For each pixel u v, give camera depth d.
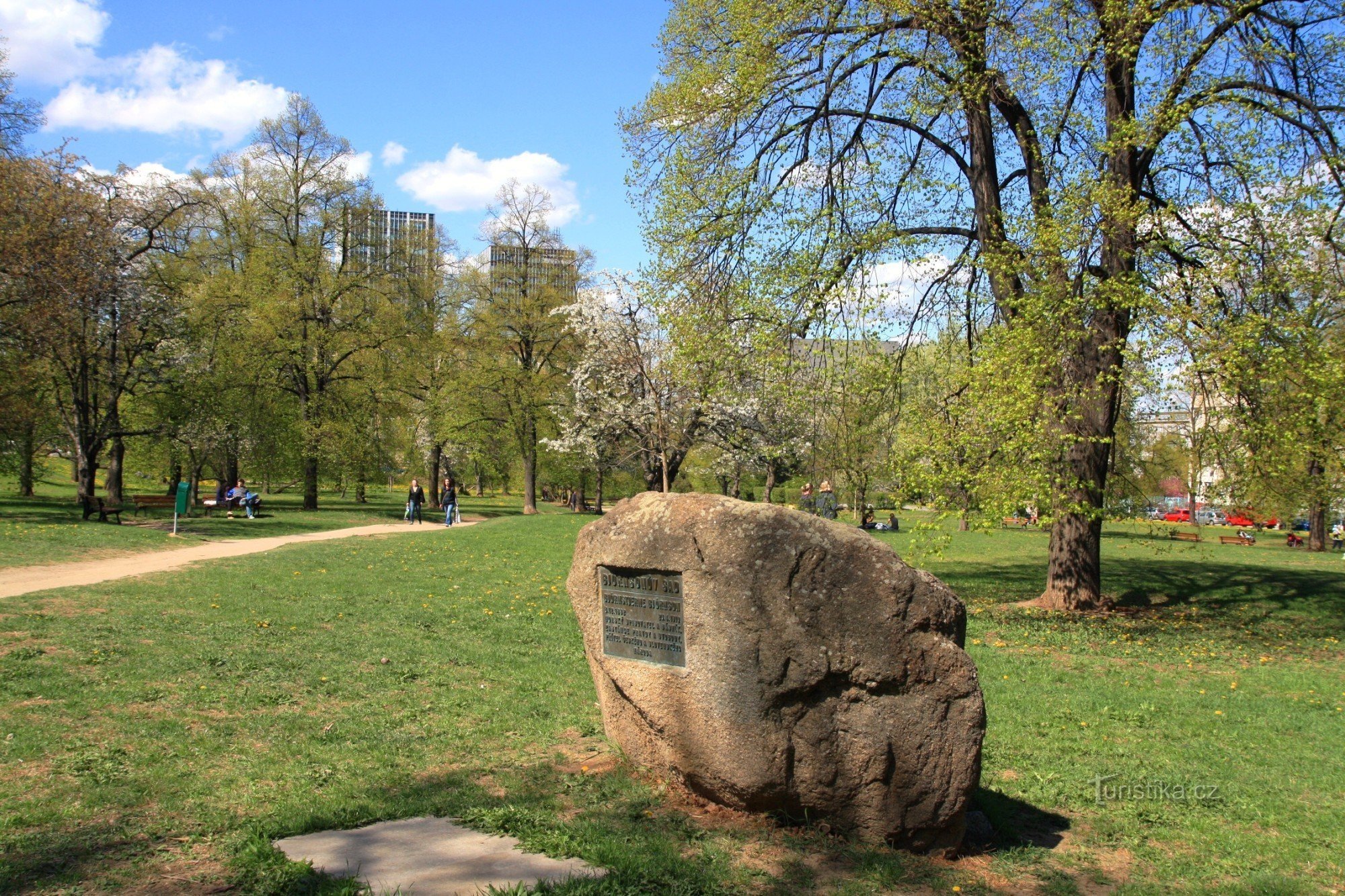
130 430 29.05
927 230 16.91
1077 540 16.50
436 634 11.57
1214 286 12.69
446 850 5.05
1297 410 12.58
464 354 45.31
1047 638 13.43
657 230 16.91
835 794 5.50
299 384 38.50
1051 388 13.33
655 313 17.62
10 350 24.11
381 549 22.50
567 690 9.01
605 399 38.31
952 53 15.10
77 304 23.97
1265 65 14.29
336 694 8.48
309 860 4.80
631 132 17.70
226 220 39.28
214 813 5.47
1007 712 9.02
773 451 21.09
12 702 7.54
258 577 15.89
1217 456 14.30
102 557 18.19
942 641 5.39
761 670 5.52
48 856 4.78
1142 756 7.73
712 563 5.66
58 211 23.30
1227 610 16.80
